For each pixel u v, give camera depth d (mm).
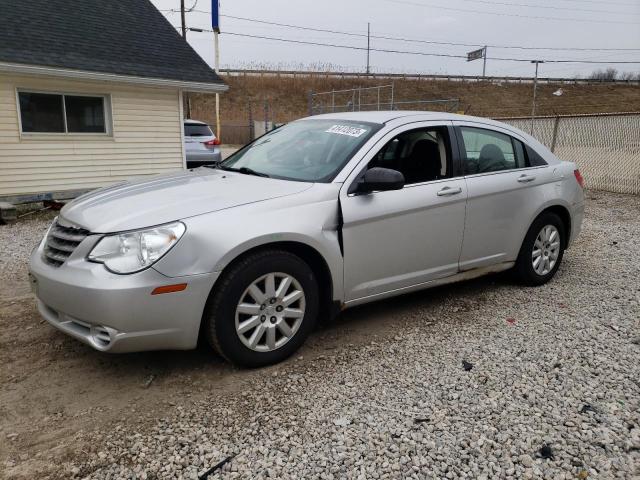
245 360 3305
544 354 3572
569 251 6508
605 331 3971
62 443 2637
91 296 2918
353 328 4055
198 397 3062
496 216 4508
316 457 2502
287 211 3389
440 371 3344
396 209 3830
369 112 4598
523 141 4918
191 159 15273
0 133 10070
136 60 11891
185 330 3070
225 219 3170
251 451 2553
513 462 2477
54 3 12141
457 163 4301
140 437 2674
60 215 3576
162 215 3125
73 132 11141
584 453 2535
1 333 3975
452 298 4719
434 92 55125
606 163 13836
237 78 55219
